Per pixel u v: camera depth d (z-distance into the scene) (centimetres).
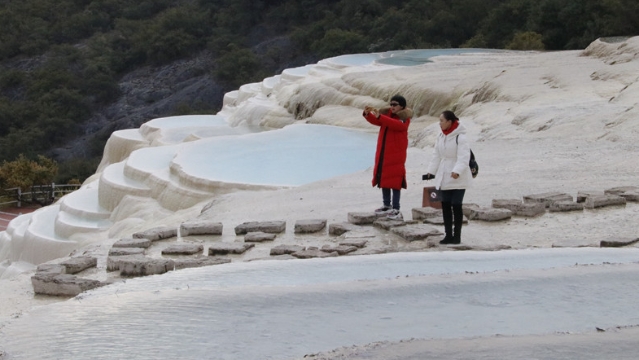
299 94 3288
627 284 798
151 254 1154
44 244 2314
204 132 3262
